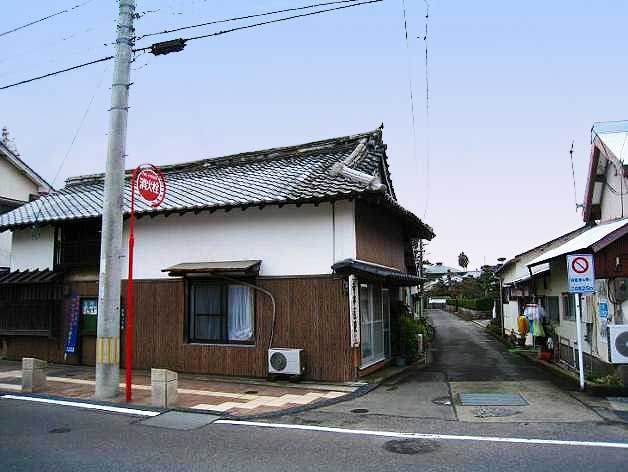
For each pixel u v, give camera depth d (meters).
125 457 6.04
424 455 6.04
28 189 22.61
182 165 17.77
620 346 9.32
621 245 9.95
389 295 15.09
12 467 5.67
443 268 87.50
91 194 16.98
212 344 12.43
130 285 9.41
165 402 8.84
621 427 7.20
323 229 11.62
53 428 7.46
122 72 10.07
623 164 11.60
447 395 9.83
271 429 7.40
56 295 14.45
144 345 13.12
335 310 11.27
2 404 9.14
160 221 13.34
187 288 12.83
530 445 6.36
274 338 11.72
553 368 13.25
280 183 12.93
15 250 15.46
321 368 11.26
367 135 15.25
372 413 8.40
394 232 15.83
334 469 5.56
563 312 13.83
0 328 14.96
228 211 12.47
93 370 13.21
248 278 12.12
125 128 10.07
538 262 13.39
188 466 5.70
